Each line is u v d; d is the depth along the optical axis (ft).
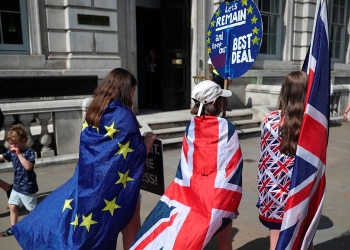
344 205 15.30
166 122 27.20
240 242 12.02
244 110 33.60
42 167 20.74
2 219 13.92
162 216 8.36
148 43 36.65
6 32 26.14
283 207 8.16
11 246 11.75
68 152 22.12
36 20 26.61
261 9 38.88
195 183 8.39
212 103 8.68
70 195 8.63
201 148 8.48
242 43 18.54
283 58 41.14
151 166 9.59
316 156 7.53
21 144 12.71
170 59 33.60
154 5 34.45
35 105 20.66
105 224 8.02
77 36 27.66
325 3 7.54
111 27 29.07
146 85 36.83
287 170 8.04
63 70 27.25
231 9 18.95
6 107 19.90
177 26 33.63
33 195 13.02
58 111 21.40
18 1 26.27
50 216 8.63
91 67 28.35
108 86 8.58
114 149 8.08
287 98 8.03
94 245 8.02
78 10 27.43
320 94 7.54
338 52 48.75
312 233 7.84
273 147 8.26
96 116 8.36
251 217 14.10
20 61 26.14
